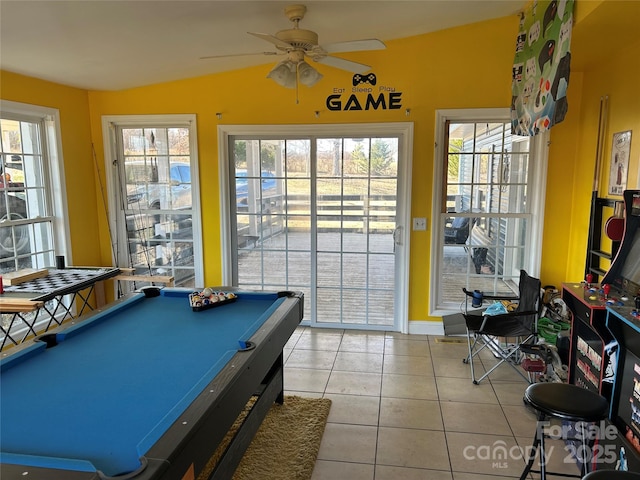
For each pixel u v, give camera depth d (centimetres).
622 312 211
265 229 482
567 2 269
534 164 427
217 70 443
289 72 314
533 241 432
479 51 414
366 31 385
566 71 267
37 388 180
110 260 494
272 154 468
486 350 417
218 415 163
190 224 488
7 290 320
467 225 448
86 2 252
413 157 438
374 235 464
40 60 347
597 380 248
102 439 144
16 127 397
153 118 467
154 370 197
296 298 296
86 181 468
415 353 414
